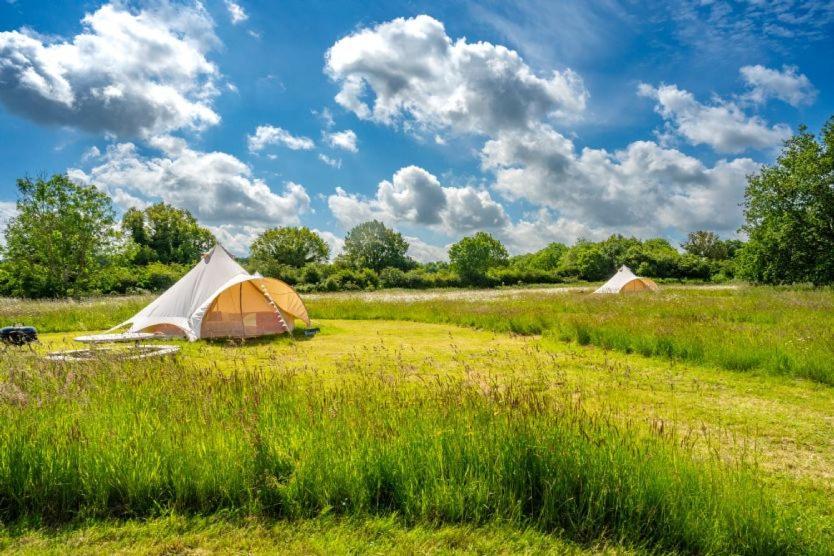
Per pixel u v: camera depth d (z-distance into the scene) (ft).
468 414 13.44
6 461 11.40
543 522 10.59
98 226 109.81
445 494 10.96
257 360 31.68
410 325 55.21
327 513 11.03
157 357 28.07
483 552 9.71
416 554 9.57
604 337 36.55
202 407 14.89
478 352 35.14
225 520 10.80
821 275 96.07
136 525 10.59
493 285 209.87
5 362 20.04
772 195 101.76
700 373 27.09
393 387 17.87
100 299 83.97
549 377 26.20
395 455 11.94
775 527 9.84
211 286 45.24
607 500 10.82
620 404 20.75
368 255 285.64
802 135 100.48
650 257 221.66
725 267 209.97
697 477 10.70
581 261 251.39
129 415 14.16
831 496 12.50
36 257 105.60
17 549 9.70
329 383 23.63
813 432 17.53
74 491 11.32
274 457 11.84
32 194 102.83
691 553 9.77
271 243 254.27
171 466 11.68
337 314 64.69
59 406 14.88
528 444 11.76
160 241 220.84
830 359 25.36
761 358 27.53
